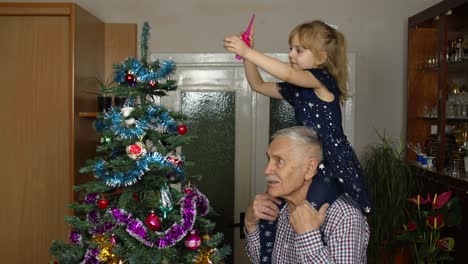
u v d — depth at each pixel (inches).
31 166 109.6
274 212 65.8
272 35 129.3
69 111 108.2
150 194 72.0
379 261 117.3
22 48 108.9
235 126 131.7
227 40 64.4
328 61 70.0
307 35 69.6
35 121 109.2
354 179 62.1
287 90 72.4
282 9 129.0
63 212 109.1
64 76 108.4
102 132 76.8
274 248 64.7
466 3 99.1
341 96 70.8
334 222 57.8
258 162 131.7
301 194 61.2
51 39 108.5
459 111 109.4
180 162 74.8
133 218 70.4
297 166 58.7
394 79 129.8
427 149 122.5
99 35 125.3
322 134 63.6
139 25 130.0
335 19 129.3
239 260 132.5
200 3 129.7
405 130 129.6
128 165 69.3
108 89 73.5
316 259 55.2
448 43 110.7
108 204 73.7
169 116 75.1
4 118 109.3
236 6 129.6
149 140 74.8
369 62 129.6
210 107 131.7
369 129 130.1
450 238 101.0
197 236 72.8
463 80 110.4
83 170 71.3
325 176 60.8
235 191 132.1
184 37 130.1
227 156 132.4
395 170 117.3
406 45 129.0
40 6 107.1
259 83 75.5
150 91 75.8
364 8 129.2
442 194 99.3
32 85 109.0
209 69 131.0
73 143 108.0
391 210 115.7
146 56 75.9
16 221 109.9
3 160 109.7
